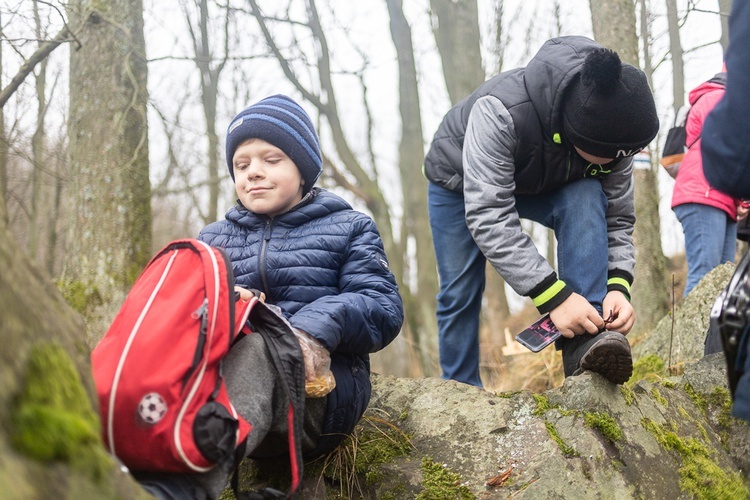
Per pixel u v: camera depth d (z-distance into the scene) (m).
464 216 2.98
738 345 1.70
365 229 2.30
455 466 2.24
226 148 2.40
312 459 2.26
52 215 8.88
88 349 1.35
